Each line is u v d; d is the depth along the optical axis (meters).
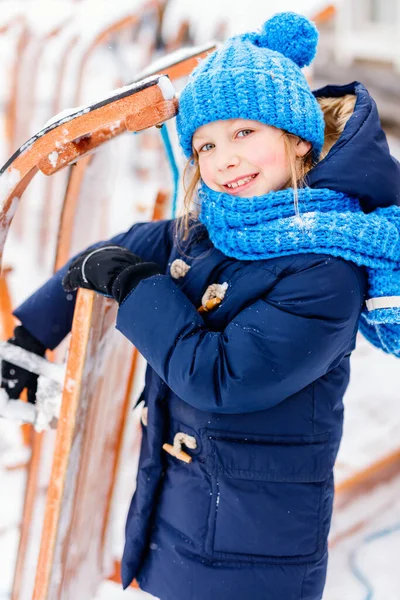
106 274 1.18
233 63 1.16
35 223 3.04
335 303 1.12
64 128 1.14
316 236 1.13
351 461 2.23
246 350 1.09
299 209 1.15
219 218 1.19
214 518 1.20
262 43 1.28
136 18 3.17
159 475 1.28
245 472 1.19
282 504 1.20
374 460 2.25
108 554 1.63
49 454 1.62
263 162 1.17
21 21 3.18
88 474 1.36
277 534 1.20
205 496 1.21
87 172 1.79
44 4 3.25
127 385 1.52
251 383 1.09
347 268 1.14
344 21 5.63
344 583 1.92
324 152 1.42
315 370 1.12
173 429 1.26
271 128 1.17
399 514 2.21
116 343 1.34
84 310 1.19
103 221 2.02
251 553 1.21
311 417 1.22
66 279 1.23
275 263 1.16
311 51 1.29
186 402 1.23
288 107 1.17
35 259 2.99
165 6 3.25
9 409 1.32
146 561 1.30
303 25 1.26
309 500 1.23
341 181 1.17
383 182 1.20
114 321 1.30
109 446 1.48
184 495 1.23
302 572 1.23
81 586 1.50
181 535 1.24
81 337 1.19
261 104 1.14
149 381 1.34
